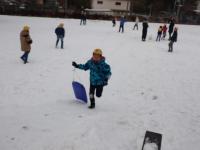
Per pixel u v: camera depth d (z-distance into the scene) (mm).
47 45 17031
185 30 38094
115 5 64250
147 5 71875
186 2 71250
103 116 6672
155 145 4367
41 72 10453
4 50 14438
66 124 6078
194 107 8039
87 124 6156
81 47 16984
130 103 7879
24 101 7348
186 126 6629
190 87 10203
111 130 5996
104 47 17594
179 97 8883
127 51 16844
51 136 5516
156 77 11273
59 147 5141
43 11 43281
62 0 64250
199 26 48000
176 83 10625
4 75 9750
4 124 5883
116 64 12969
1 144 5098
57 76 10062
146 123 6566
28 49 11516
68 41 19188
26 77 9656
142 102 8062
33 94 7953
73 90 8344
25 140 5297
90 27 30625
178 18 57500
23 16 39750
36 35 21359
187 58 16453
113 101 7918
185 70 13148
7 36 19562
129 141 5602
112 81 9977
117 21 43156
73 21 37062
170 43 18109
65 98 7809
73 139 5465
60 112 6703
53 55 13992
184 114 7410
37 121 6137
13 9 41875
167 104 8094
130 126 6305
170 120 6898
